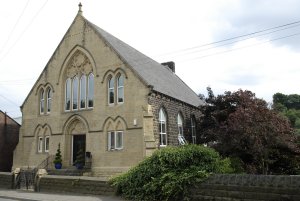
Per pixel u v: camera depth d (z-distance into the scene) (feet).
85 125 93.04
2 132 114.62
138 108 83.35
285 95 205.16
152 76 97.66
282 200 39.50
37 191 68.90
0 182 79.71
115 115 87.25
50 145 98.84
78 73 98.17
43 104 104.58
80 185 62.08
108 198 54.29
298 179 39.04
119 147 86.07
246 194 42.57
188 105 105.19
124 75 87.45
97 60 93.61
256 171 65.62
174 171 49.57
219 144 70.49
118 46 97.96
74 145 96.02
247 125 62.28
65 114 97.35
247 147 66.85
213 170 49.16
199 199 46.34
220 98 86.89
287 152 67.21
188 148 52.13
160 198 49.16
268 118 62.80
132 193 52.70
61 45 102.32
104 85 91.15
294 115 142.31
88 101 94.94
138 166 54.70
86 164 88.99
